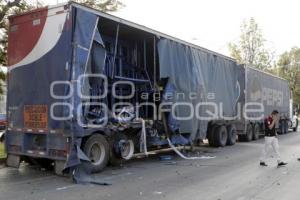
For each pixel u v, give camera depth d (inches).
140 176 440.5
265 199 329.4
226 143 805.2
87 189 370.9
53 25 440.8
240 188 373.7
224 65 780.0
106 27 523.5
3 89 650.2
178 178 427.5
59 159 429.7
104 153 468.4
